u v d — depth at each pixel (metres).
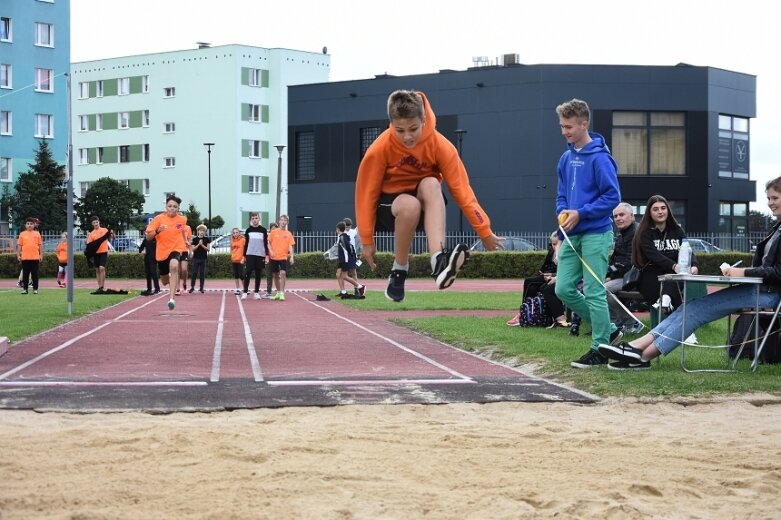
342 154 47.12
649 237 10.62
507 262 37.47
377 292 25.67
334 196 47.38
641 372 8.40
